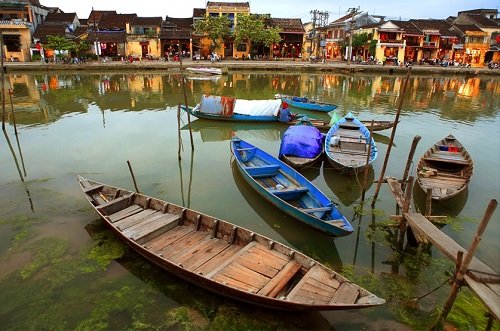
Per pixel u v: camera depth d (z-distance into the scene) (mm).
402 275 7910
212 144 17109
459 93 33906
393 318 6688
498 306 5426
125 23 55812
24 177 12703
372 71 48219
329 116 24219
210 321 6551
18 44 48719
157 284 7418
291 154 13812
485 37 57750
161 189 11961
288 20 61562
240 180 12766
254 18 54281
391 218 9016
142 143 16891
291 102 25891
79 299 7047
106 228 9391
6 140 17094
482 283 5922
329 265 8266
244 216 10352
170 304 6926
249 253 7539
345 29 61219
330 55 65375
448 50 59031
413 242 8914
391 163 14766
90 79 38531
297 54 61656
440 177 11836
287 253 7473
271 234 9477
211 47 55438
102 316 6668
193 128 19906
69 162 14242
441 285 7082
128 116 22438
